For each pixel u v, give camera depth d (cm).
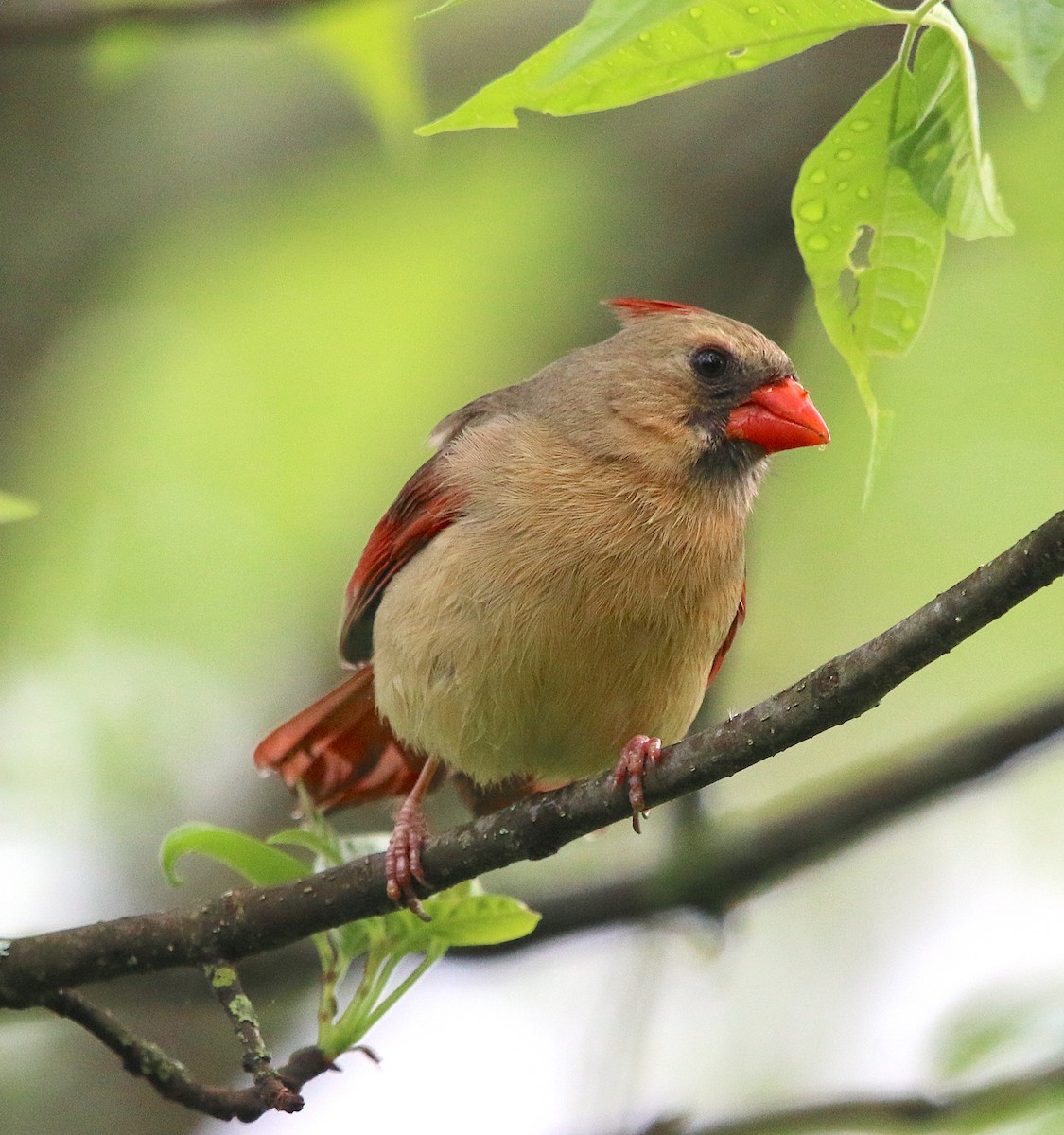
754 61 449
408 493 811
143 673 1201
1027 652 1274
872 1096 779
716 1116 856
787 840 881
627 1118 845
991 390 1235
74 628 1209
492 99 450
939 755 882
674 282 1088
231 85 1213
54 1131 965
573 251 1162
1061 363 1223
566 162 1231
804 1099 795
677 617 748
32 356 1119
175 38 927
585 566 735
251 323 1323
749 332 795
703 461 767
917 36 488
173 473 1280
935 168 477
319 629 1208
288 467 1302
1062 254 1205
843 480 1235
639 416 764
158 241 1220
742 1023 1172
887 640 549
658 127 1125
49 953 649
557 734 766
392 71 938
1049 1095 761
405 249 1306
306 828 754
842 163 491
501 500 752
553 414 782
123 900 1095
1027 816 1263
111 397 1250
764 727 589
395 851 659
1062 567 509
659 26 435
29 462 1168
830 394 1221
